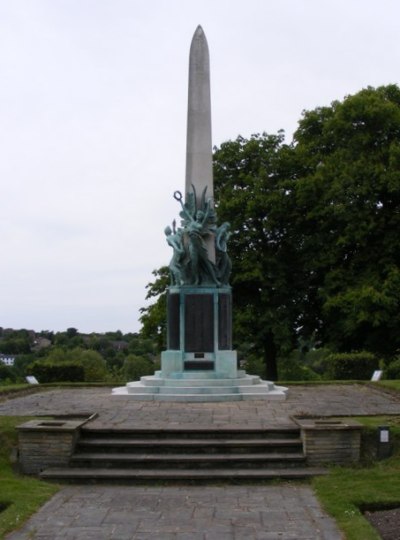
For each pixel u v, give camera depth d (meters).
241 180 36.00
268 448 12.52
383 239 32.38
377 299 29.69
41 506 9.99
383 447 12.38
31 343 103.94
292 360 57.53
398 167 31.62
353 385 24.47
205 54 21.81
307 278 35.09
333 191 31.98
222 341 19.75
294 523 9.13
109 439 12.91
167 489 11.14
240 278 33.59
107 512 9.73
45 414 14.80
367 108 32.72
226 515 9.56
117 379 50.56
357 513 9.35
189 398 17.97
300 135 37.50
